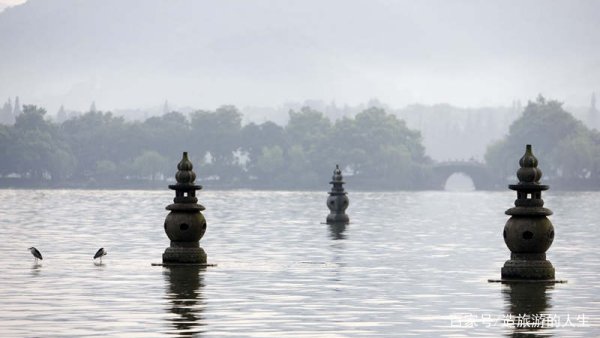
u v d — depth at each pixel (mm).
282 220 133375
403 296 50375
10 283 54094
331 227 116125
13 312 43875
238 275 59062
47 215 143875
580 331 40250
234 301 47844
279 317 43312
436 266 66500
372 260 70688
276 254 75062
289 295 50250
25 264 65062
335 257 72812
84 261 67375
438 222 133750
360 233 104438
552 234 56781
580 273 62062
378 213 168750
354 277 58812
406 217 151250
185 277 57594
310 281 56469
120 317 42719
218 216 146500
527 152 56812
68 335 38531
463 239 96062
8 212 154750
